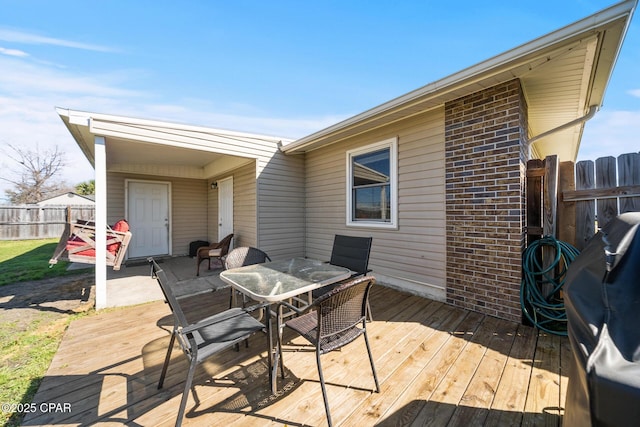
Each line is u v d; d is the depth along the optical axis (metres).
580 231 2.88
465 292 3.34
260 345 2.53
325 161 5.50
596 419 0.83
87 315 3.29
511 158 2.93
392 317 3.11
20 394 1.87
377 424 1.58
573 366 1.17
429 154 3.76
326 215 5.50
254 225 5.40
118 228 3.86
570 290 1.34
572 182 2.93
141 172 6.70
